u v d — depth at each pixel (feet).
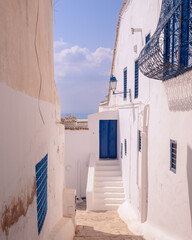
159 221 18.21
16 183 7.06
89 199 32.91
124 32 35.19
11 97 6.77
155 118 19.35
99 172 38.73
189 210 12.78
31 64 9.73
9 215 6.26
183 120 13.67
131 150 30.04
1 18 6.04
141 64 16.78
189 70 12.57
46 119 13.70
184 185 13.50
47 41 14.96
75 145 41.57
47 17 15.15
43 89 12.87
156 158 19.08
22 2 8.29
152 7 20.45
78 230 23.20
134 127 28.12
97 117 41.75
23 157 8.02
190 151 12.71
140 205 23.98
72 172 41.60
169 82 15.96
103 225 25.61
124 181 35.50
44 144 12.80
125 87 35.35
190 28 11.96
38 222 10.78
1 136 5.85
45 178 13.10
